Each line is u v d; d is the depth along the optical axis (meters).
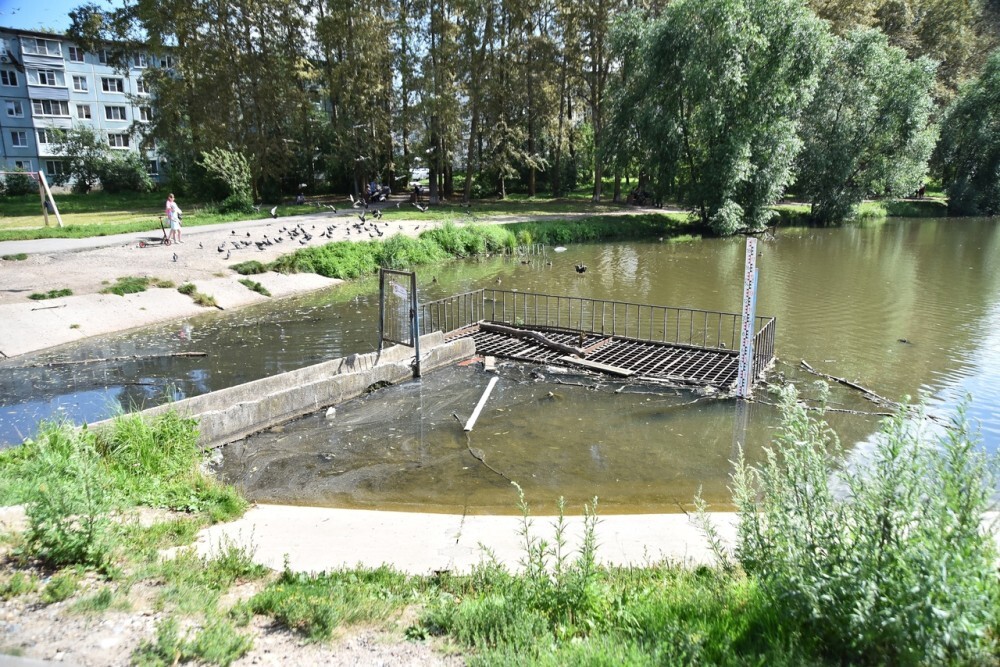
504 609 4.75
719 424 11.44
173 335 18.47
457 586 5.48
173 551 6.06
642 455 10.19
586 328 18.83
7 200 48.78
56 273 21.02
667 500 8.69
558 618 4.77
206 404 11.00
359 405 12.38
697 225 41.78
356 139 47.84
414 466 9.75
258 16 43.31
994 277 26.61
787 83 36.69
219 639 4.31
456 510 8.35
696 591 5.02
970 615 3.66
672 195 41.97
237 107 44.28
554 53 50.19
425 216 39.22
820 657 3.92
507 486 9.11
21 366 15.46
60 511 5.47
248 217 35.91
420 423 11.49
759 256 32.28
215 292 22.23
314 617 4.70
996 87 49.06
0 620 4.41
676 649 4.12
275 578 5.61
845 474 4.68
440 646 4.41
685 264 30.00
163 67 49.16
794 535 4.31
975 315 20.14
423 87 44.94
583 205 50.50
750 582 4.96
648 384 13.38
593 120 53.59
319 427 11.30
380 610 4.91
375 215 34.88
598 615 4.75
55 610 4.61
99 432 8.55
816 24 35.66
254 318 20.53
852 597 3.93
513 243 34.25
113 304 19.78
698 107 36.62
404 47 46.56
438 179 51.91
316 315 20.89
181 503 7.53
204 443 10.18
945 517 3.90
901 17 61.09
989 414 12.02
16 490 6.75
